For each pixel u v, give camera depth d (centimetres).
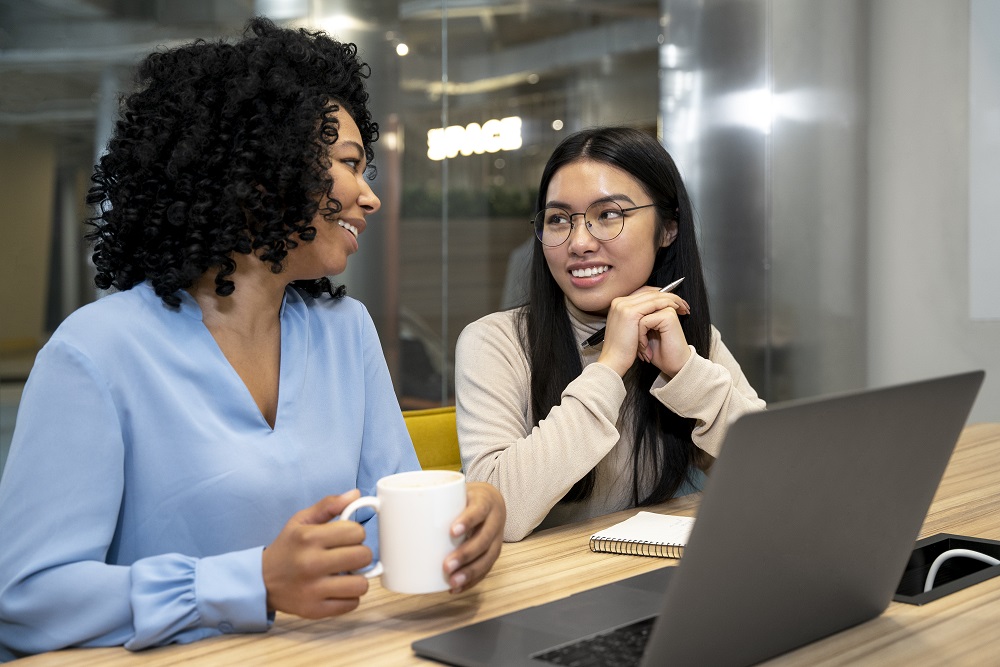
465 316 343
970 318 329
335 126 106
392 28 324
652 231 151
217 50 106
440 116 334
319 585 81
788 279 359
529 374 154
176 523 98
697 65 362
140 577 84
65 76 281
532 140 348
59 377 92
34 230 279
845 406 72
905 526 85
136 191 105
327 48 117
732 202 364
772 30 354
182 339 103
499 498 95
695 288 159
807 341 357
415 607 92
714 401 142
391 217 329
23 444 91
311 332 117
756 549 71
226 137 101
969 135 325
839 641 82
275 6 303
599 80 355
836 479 75
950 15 326
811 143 352
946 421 83
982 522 122
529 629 82
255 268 107
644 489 153
